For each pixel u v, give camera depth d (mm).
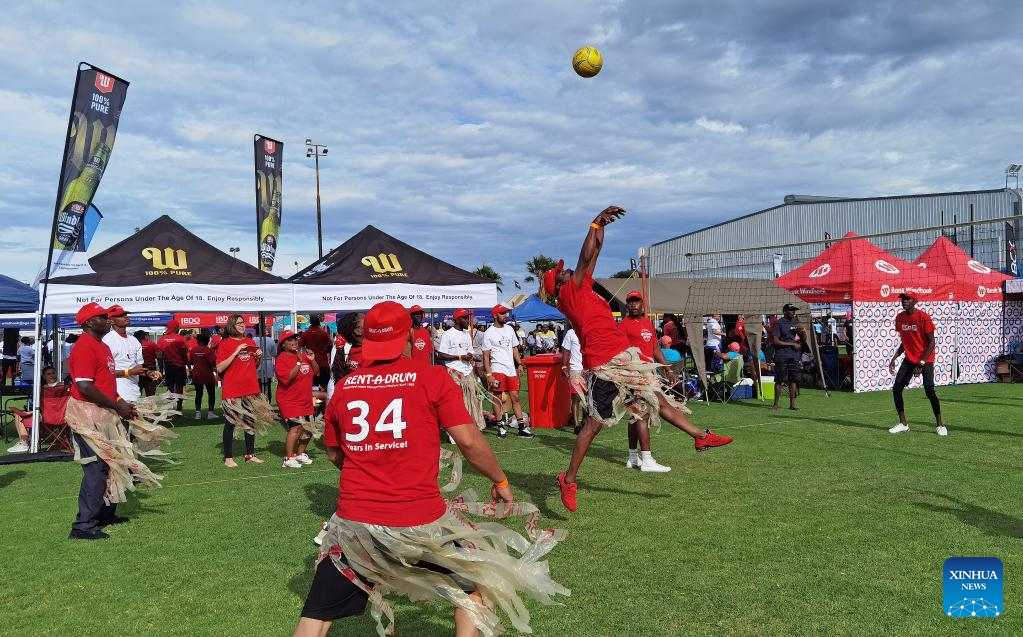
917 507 5559
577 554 4668
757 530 5062
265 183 16766
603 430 10469
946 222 34938
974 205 34344
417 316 9086
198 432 11664
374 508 2615
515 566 2762
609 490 6492
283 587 4285
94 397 5418
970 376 16766
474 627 2658
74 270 11070
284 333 8070
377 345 2787
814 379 16734
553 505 6008
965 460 7316
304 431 8297
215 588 4285
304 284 11953
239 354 8359
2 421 11875
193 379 13547
